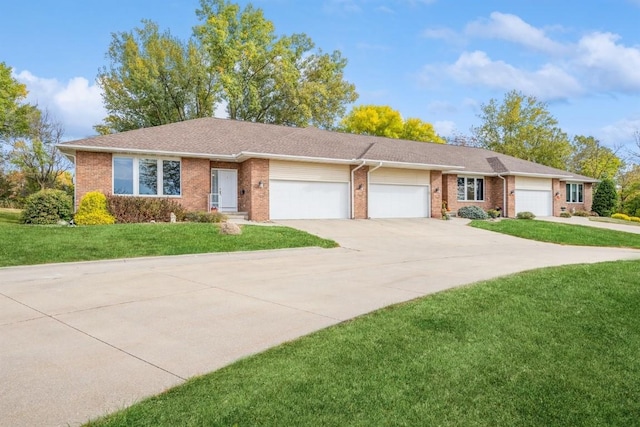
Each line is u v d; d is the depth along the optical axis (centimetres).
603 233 2062
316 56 4203
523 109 4897
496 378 384
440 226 2117
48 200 1670
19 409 317
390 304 621
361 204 2247
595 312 588
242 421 299
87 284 764
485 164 2992
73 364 405
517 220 2464
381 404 330
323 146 2267
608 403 351
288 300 652
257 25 3831
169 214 1858
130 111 3544
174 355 428
